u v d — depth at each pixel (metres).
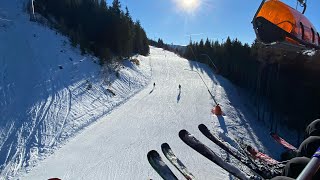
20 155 18.80
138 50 78.62
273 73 35.78
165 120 29.08
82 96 31.97
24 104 25.45
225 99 41.66
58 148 20.64
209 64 72.44
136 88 44.00
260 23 11.33
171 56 89.25
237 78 56.56
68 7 59.69
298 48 12.95
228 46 65.56
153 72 57.44
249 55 54.44
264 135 30.00
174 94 41.75
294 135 32.31
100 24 59.62
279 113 35.16
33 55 36.56
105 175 16.80
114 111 31.62
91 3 61.91
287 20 10.91
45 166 17.83
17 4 52.53
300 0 11.55
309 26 12.00
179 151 20.72
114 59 51.38
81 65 40.69
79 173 16.98
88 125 26.12
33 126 22.70
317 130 3.35
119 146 21.33
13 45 36.91
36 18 49.34
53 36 45.41
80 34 51.50
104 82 39.22
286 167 2.48
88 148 20.81
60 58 39.41
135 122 27.86
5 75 29.27
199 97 40.81
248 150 4.99
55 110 26.31
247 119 34.78
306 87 31.84
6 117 22.75
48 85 31.05
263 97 40.41
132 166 18.00
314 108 31.48
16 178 16.38
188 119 30.09
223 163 3.28
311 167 1.66
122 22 62.50
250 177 3.16
